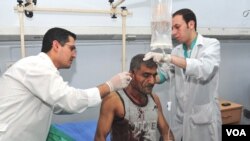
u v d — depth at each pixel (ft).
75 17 7.81
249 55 10.50
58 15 7.62
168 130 5.15
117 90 4.74
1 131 4.31
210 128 6.08
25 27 6.56
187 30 5.57
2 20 7.08
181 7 8.93
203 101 6.00
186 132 6.17
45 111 4.61
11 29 6.42
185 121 6.12
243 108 10.28
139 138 4.76
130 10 8.31
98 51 8.33
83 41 8.09
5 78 4.54
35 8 5.82
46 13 7.48
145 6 8.49
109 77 8.58
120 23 8.32
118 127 4.75
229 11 9.60
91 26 7.53
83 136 6.69
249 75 10.61
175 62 4.67
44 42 4.77
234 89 10.43
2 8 7.05
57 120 8.03
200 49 5.74
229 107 8.70
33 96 4.46
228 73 10.23
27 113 4.45
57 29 4.78
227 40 9.98
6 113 4.38
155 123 4.91
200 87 5.87
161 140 5.11
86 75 8.29
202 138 6.17
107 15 8.13
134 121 4.72
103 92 4.46
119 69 8.68
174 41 6.95
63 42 4.68
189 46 5.96
